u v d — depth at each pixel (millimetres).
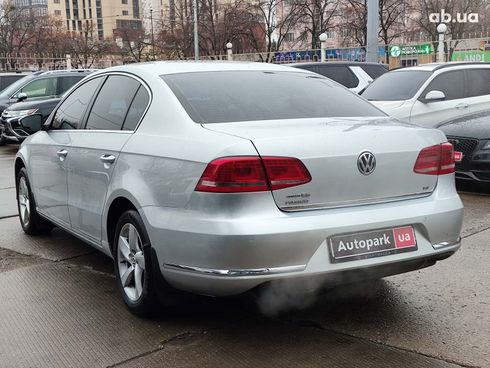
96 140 4230
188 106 3621
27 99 13992
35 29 41344
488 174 7352
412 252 3332
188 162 3225
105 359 3225
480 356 3166
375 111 4141
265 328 3578
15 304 4066
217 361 3162
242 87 3959
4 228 6285
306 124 3484
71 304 4043
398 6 39312
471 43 19984
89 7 83562
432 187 3539
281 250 2988
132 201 3604
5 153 13586
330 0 41094
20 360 3242
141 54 41656
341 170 3189
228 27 37688
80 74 14969
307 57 23406
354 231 3150
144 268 3547
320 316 3746
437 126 7988
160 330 3572
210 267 3057
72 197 4594
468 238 5488
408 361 3123
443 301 3957
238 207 3014
